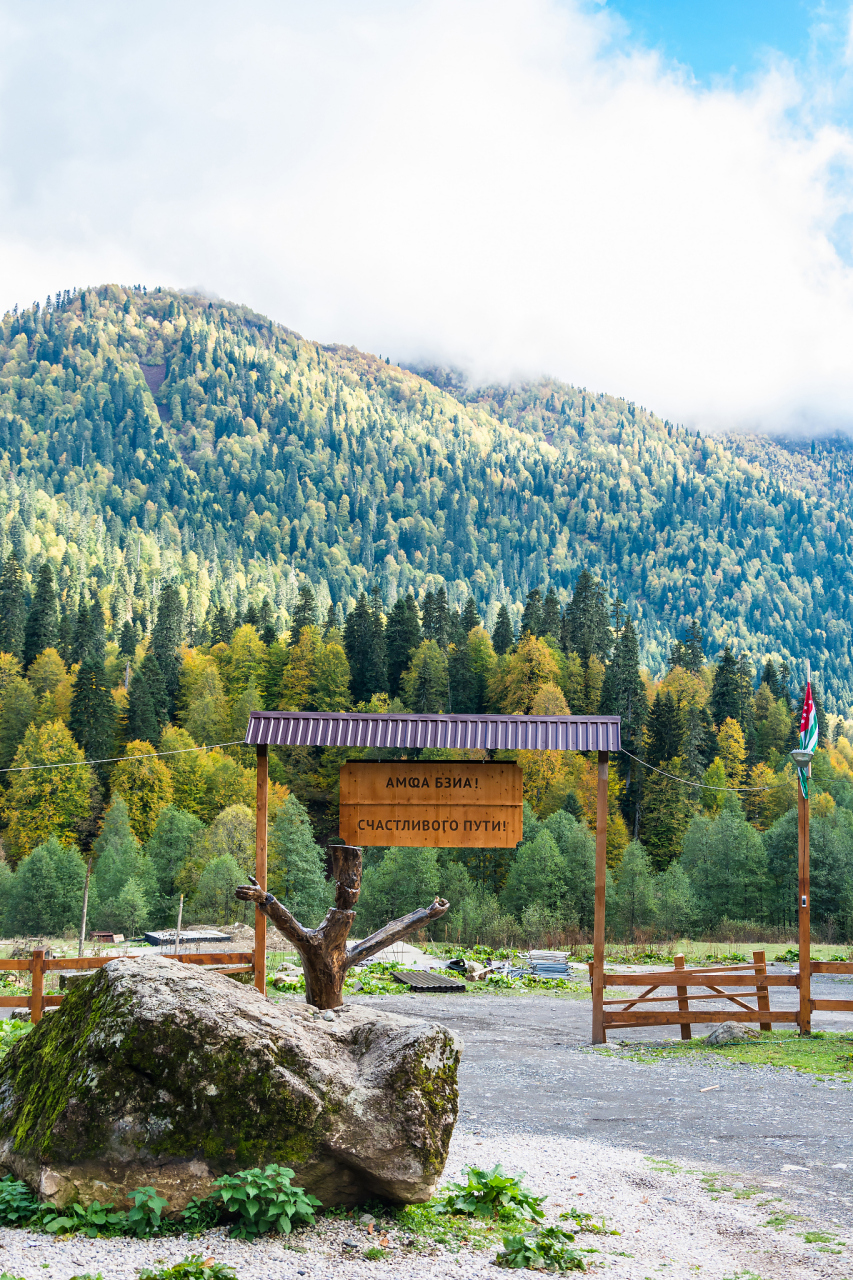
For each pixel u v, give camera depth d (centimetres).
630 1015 1741
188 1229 628
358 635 13238
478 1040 1767
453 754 8669
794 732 11644
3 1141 687
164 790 9350
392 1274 586
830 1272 636
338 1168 684
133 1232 621
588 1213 755
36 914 6894
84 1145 643
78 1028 708
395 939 1235
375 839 1527
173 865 7894
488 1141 992
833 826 6912
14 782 9262
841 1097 1223
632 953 3881
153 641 14138
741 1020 1898
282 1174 644
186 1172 647
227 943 4247
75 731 10238
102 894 7206
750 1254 669
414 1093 705
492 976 2889
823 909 6334
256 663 13138
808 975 1748
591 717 1580
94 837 9262
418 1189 683
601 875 1738
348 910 1196
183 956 1532
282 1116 672
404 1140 686
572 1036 1839
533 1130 1052
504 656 12862
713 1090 1276
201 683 12244
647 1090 1282
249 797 9494
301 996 2109
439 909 1245
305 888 7188
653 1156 938
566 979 2945
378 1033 761
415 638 13588
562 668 12200
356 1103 694
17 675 11462
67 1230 612
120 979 710
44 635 12888
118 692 11975
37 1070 715
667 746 9638
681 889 6181
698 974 1753
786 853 6788
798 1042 1681
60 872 7069
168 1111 656
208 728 11381
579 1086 1315
